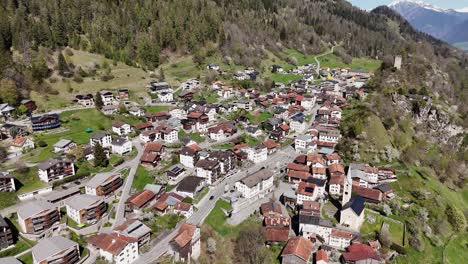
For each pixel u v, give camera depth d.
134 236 92.88
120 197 117.44
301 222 107.62
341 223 112.94
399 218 119.94
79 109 175.12
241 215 114.44
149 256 92.69
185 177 128.38
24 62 197.88
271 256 100.12
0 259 82.75
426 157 168.62
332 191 130.38
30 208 99.44
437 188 149.00
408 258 106.12
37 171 122.81
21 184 116.50
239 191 125.44
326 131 172.75
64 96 188.25
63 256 84.75
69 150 135.88
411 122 186.50
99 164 132.25
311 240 106.38
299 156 150.50
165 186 125.50
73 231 99.81
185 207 110.25
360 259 96.12
